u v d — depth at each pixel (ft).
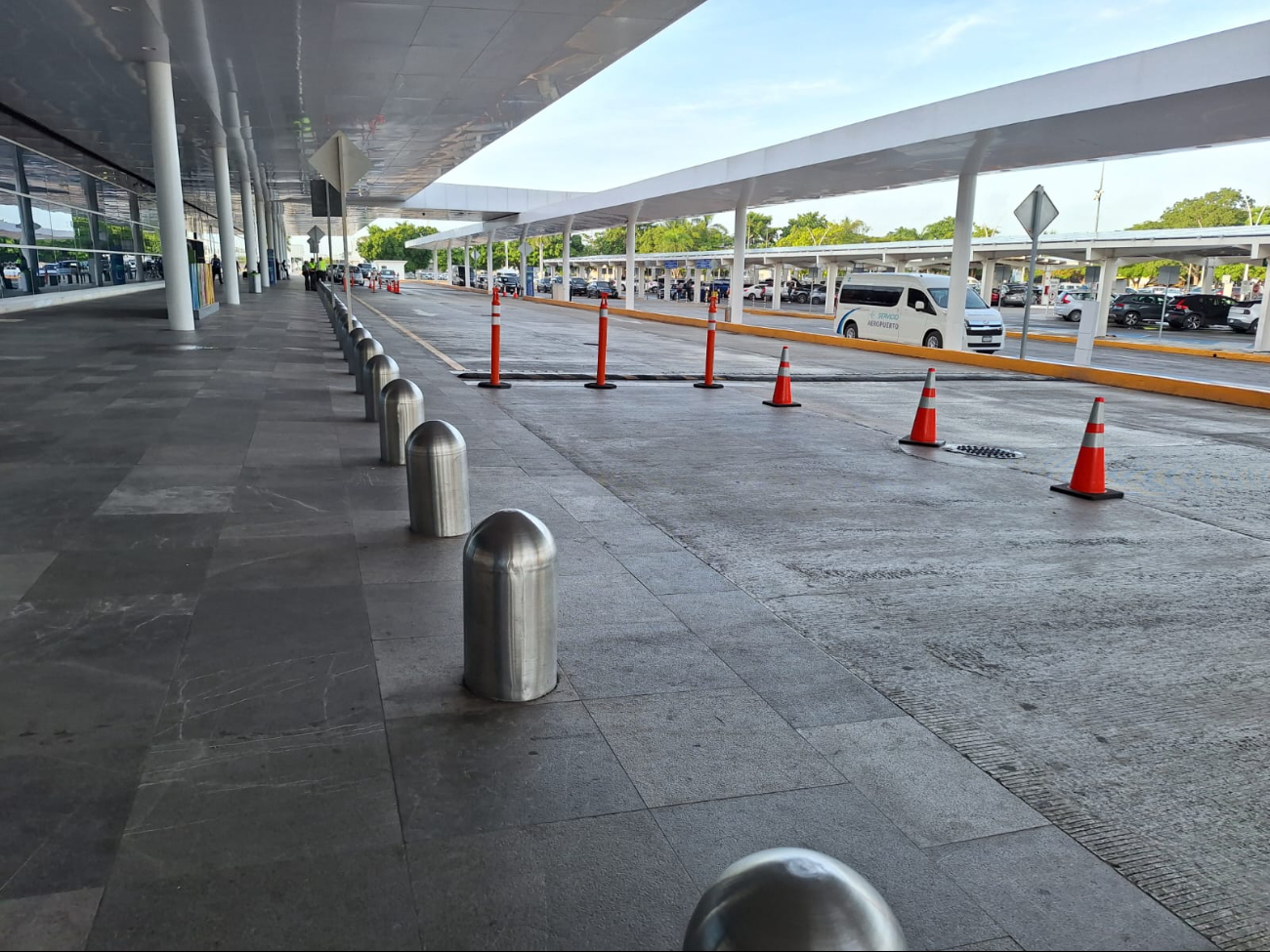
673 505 22.79
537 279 254.88
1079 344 60.44
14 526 17.97
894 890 8.37
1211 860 9.11
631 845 8.82
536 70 59.41
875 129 66.95
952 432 36.09
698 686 12.45
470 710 11.38
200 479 22.09
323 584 15.42
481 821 9.07
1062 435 35.91
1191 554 20.15
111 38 52.42
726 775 10.20
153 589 14.88
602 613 15.01
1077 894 8.46
